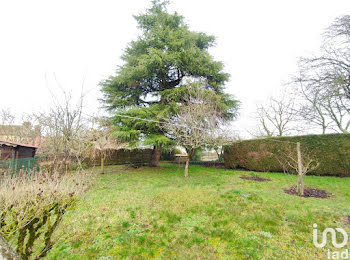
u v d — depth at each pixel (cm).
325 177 838
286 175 933
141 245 295
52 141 597
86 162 1275
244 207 455
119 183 761
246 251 274
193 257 262
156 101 1320
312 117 1296
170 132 1135
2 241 148
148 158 1716
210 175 966
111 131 1059
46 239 231
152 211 432
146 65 989
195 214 412
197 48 1111
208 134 901
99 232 337
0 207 190
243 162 1178
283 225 360
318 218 388
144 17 1180
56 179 270
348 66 909
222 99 1161
